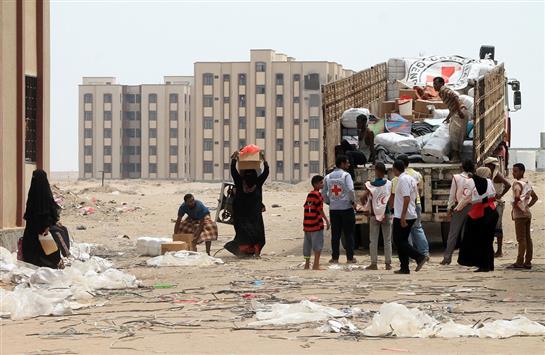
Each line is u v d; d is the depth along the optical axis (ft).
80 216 186.91
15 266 90.43
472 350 51.13
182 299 75.20
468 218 97.76
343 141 127.24
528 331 56.49
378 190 101.04
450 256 106.93
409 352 50.60
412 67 145.48
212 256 119.75
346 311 64.95
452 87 141.49
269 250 134.41
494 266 103.40
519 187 100.22
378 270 100.94
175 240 118.21
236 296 76.64
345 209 110.52
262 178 120.57
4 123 113.60
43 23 124.98
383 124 131.54
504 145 142.00
